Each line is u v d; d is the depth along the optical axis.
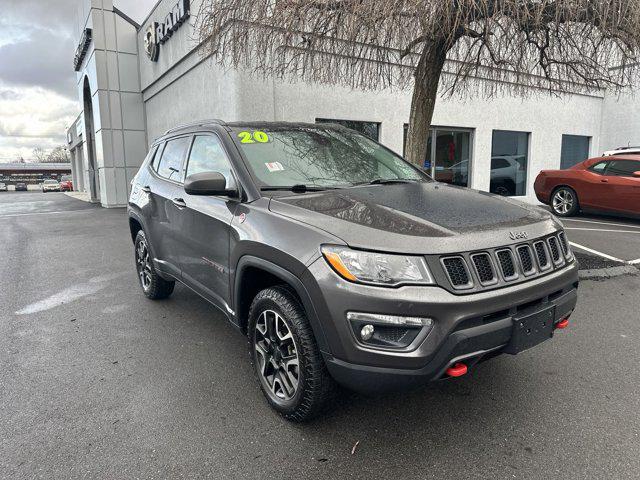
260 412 2.91
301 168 3.38
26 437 2.67
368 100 11.62
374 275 2.24
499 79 6.83
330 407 2.63
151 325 4.44
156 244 4.57
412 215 2.59
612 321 4.32
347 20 4.72
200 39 6.84
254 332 2.97
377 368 2.26
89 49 19.53
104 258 7.75
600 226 9.28
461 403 2.97
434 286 2.22
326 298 2.32
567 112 15.17
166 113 15.46
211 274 3.45
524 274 2.49
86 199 27.47
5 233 11.27
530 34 5.36
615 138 15.73
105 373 3.46
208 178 3.02
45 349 3.92
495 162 14.02
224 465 2.41
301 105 10.80
